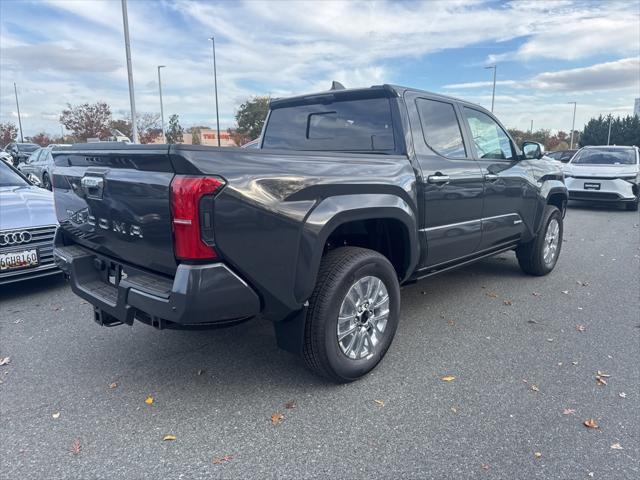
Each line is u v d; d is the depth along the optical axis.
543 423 2.80
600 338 4.07
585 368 3.50
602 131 71.31
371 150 3.87
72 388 3.20
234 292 2.57
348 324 3.17
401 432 2.71
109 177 2.85
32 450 2.56
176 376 3.37
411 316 4.59
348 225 3.58
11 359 3.64
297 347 3.01
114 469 2.41
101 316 3.20
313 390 3.18
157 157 2.46
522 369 3.48
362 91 3.89
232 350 3.80
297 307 2.89
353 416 2.88
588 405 2.99
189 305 2.45
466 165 4.27
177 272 2.48
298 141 4.39
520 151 5.38
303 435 2.69
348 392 3.16
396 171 3.48
